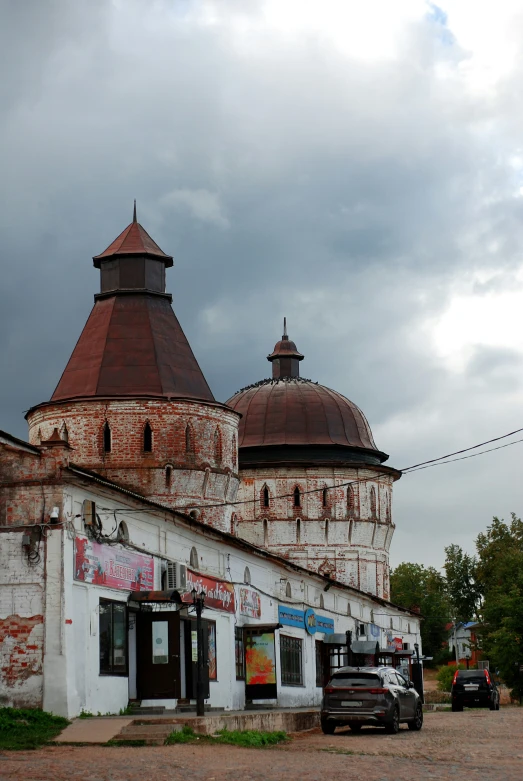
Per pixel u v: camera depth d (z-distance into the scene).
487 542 93.12
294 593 51.66
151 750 22.86
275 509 69.62
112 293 51.12
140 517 33.50
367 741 28.03
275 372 75.50
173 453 47.59
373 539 70.44
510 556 81.38
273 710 38.56
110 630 30.41
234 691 40.25
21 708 27.08
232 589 40.72
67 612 27.64
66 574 27.81
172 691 31.73
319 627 54.19
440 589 105.00
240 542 41.69
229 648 39.94
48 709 27.02
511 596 74.62
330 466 70.00
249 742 25.94
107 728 25.44
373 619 67.69
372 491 71.12
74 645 27.95
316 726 35.66
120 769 19.09
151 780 17.66
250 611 43.28
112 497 31.03
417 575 132.62
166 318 51.22
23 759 20.55
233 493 50.41
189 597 32.84
